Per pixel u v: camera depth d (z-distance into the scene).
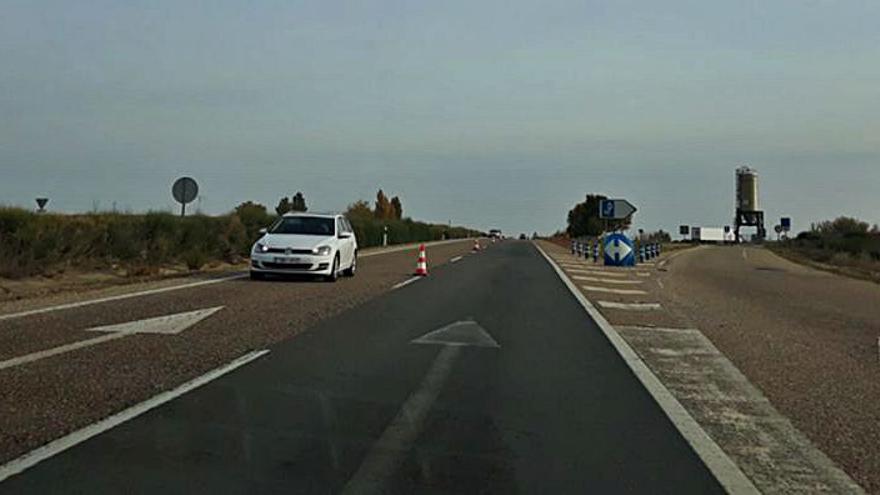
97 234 25.41
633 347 13.12
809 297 25.28
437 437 7.61
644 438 7.73
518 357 11.91
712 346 13.48
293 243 23.61
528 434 7.77
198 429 7.63
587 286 25.11
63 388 9.09
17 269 21.33
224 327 13.94
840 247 76.81
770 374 11.20
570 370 11.02
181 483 6.18
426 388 9.66
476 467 6.73
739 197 136.75
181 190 30.39
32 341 11.98
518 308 18.22
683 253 71.69
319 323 14.81
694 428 8.14
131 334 12.87
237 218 34.91
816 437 7.99
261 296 19.11
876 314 20.44
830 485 6.55
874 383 10.74
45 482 6.13
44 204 26.72
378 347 12.43
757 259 62.22
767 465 7.04
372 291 21.31
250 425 7.82
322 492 6.06
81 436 7.30
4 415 7.94
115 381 9.52
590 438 7.68
